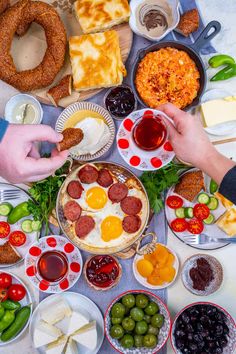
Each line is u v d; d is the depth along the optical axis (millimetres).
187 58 945
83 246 940
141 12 979
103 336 975
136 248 930
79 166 943
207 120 957
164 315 947
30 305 981
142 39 987
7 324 969
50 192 952
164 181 944
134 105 967
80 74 952
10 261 970
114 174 941
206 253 979
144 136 909
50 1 981
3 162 815
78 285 984
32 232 983
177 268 964
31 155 883
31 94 972
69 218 941
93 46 949
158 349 945
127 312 964
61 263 971
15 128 807
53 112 987
